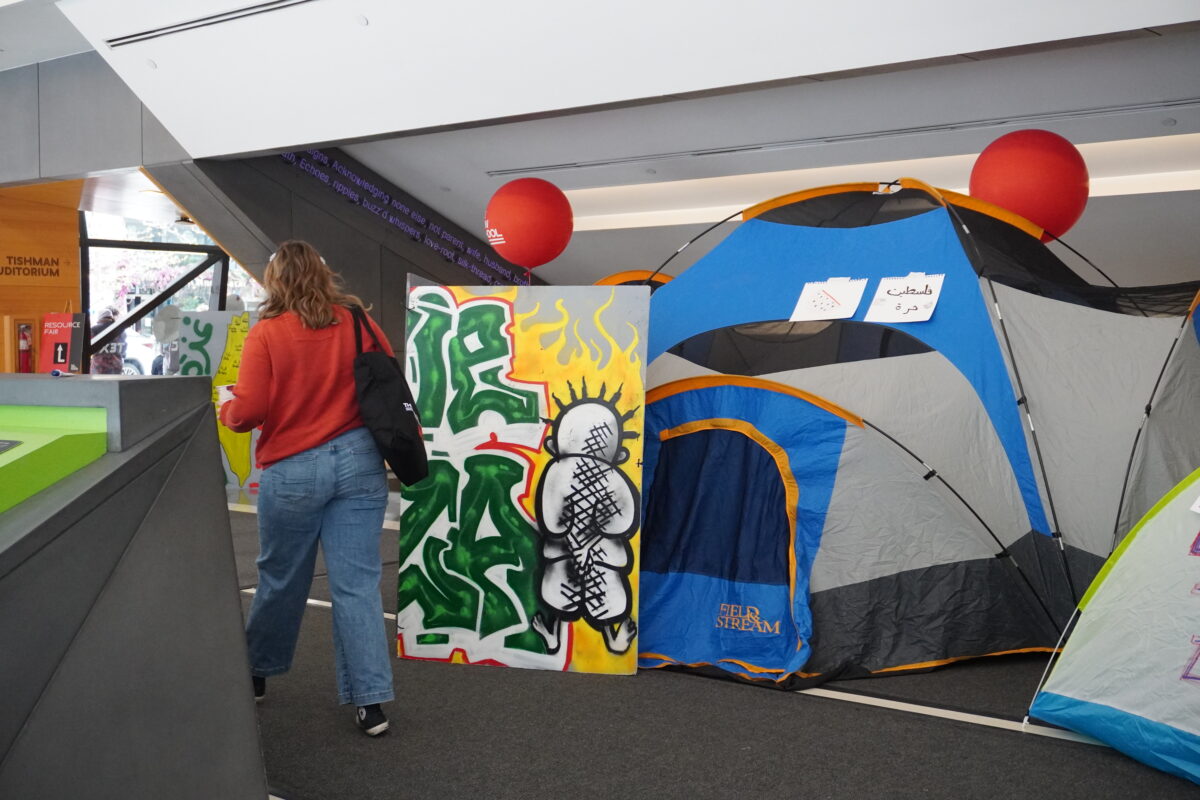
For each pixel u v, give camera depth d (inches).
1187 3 182.7
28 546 54.0
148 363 450.0
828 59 219.6
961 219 145.8
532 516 133.6
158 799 62.0
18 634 53.3
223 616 70.2
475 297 138.8
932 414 135.1
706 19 220.1
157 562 65.1
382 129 283.7
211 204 333.7
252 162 334.0
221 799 67.2
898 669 129.0
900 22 205.3
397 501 273.1
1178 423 134.1
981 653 133.6
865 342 141.0
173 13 260.4
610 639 130.1
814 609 131.7
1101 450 134.7
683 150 342.3
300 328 104.2
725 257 156.4
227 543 71.7
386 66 260.2
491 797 90.0
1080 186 189.5
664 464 142.8
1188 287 143.6
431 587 135.7
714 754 101.0
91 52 325.4
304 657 134.8
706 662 131.2
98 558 60.0
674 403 143.4
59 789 55.3
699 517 139.0
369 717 104.4
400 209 406.9
